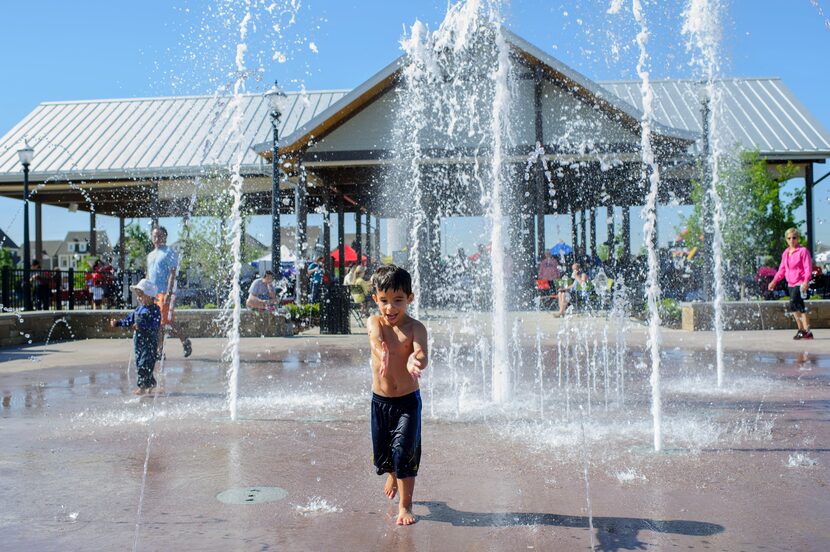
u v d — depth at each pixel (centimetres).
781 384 775
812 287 1938
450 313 2280
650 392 734
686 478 406
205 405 680
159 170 2862
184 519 345
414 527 329
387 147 2447
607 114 2384
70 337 1541
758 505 355
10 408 673
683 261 2555
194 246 2816
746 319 1547
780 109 2980
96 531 329
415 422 346
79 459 468
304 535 320
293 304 1795
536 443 503
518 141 2405
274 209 1728
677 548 298
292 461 459
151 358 772
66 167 2933
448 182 2845
